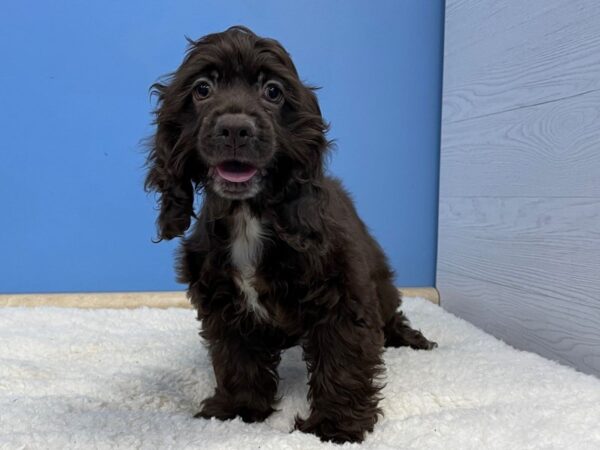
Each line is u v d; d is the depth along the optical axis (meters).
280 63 0.34
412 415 0.35
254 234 0.34
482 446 0.30
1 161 0.65
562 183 0.46
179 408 0.39
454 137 0.64
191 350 0.49
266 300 0.34
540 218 0.49
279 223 0.33
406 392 0.37
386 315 0.46
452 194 0.65
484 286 0.58
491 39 0.55
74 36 0.64
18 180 0.66
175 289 0.69
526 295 0.51
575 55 0.43
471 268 0.61
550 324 0.48
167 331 0.56
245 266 0.34
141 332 0.56
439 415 0.33
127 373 0.43
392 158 0.69
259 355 0.37
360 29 0.67
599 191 0.41
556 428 0.31
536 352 0.50
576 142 0.44
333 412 0.34
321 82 0.67
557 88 0.46
